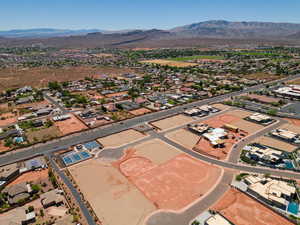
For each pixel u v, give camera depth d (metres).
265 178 79.50
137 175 85.50
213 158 95.62
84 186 79.56
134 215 66.56
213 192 75.19
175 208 68.75
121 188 78.38
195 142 110.31
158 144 109.19
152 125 131.12
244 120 135.50
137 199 73.00
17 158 98.12
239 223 62.28
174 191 76.31
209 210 67.06
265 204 68.38
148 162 94.06
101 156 99.31
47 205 69.75
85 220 64.44
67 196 74.31
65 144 110.06
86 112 151.25
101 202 71.88
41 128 129.62
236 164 90.56
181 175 84.88
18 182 82.38
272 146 103.50
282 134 111.50
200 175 84.50
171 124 132.38
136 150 104.00
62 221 62.81
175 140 112.81
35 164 92.69
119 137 117.12
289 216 63.88
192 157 97.06
